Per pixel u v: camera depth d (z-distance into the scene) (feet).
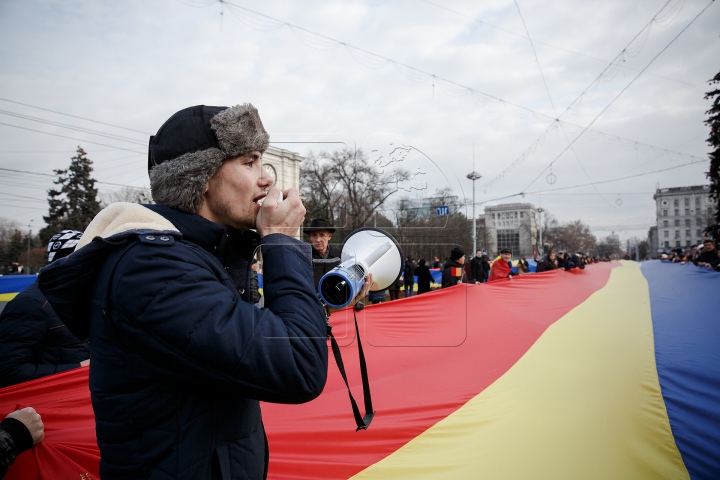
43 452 5.16
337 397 7.77
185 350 2.49
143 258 2.58
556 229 227.61
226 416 2.84
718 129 39.86
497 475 6.22
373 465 6.11
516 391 8.46
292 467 5.87
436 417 7.28
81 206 94.68
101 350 2.71
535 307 15.58
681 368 8.72
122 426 2.65
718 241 41.01
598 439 7.22
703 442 7.06
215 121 3.04
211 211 3.24
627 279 29.07
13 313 6.81
